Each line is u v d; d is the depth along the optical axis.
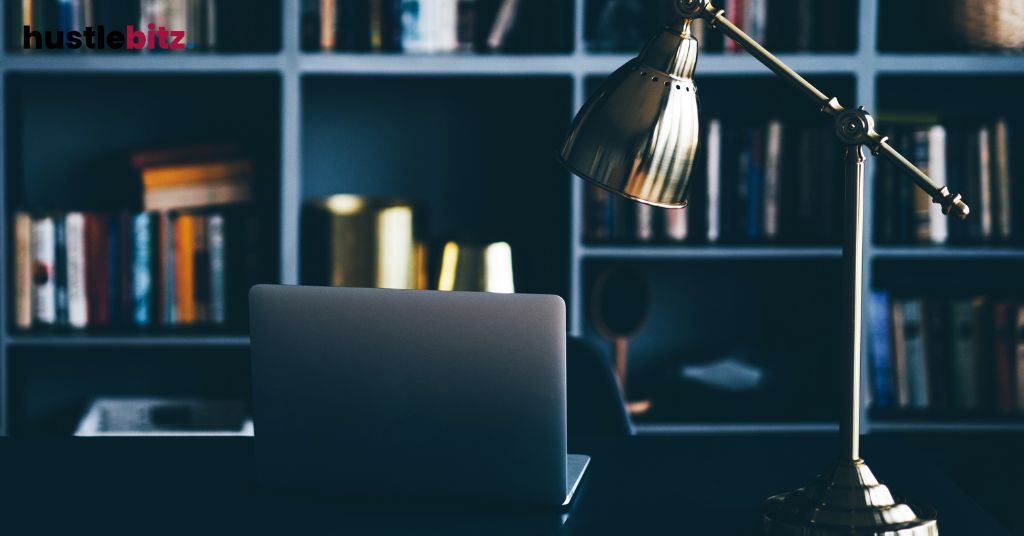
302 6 2.68
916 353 2.76
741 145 2.75
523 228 3.02
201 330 2.71
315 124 3.01
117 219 2.70
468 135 3.02
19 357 2.85
